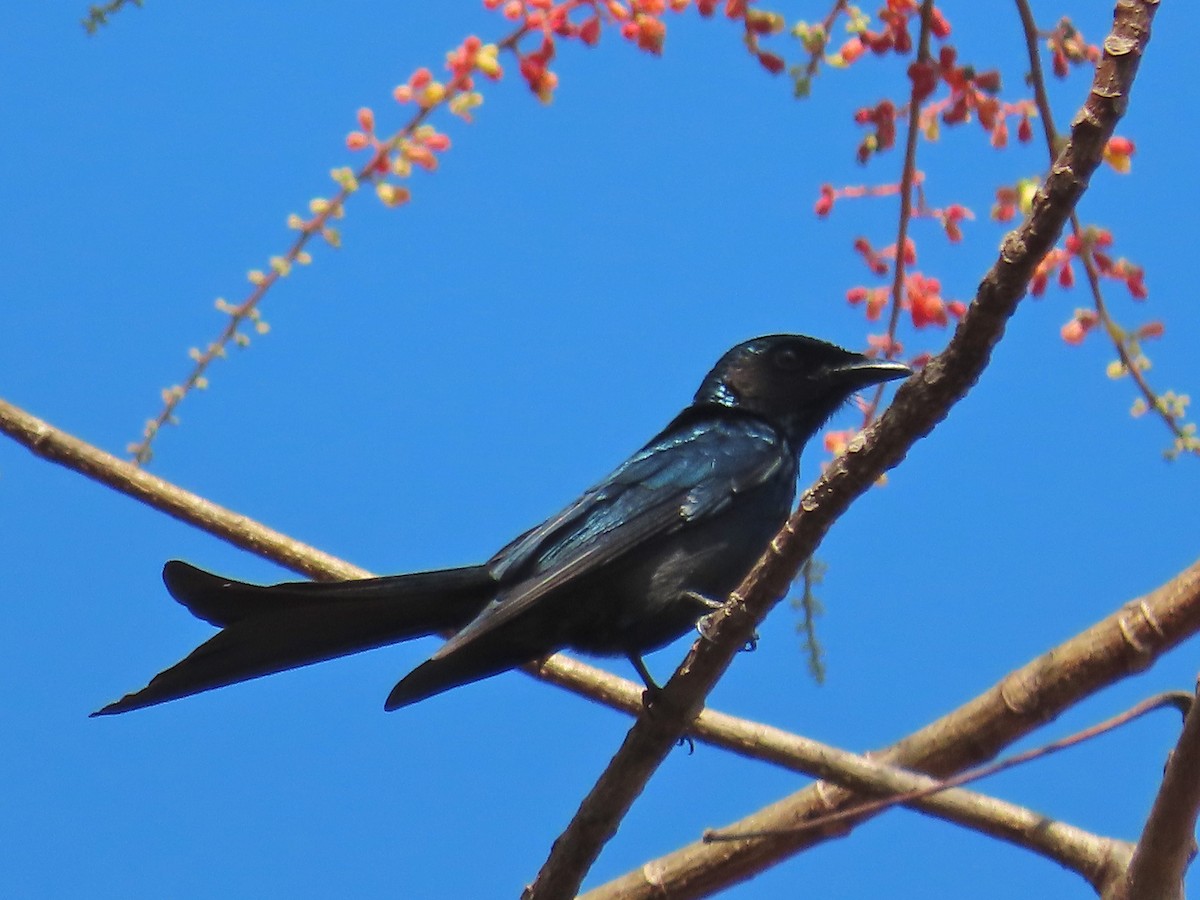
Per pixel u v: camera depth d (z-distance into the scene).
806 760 9.94
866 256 10.55
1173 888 8.34
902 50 9.69
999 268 7.54
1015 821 9.52
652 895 10.55
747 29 9.79
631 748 9.47
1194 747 7.85
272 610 10.12
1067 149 7.29
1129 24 7.18
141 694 9.91
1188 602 9.50
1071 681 9.71
